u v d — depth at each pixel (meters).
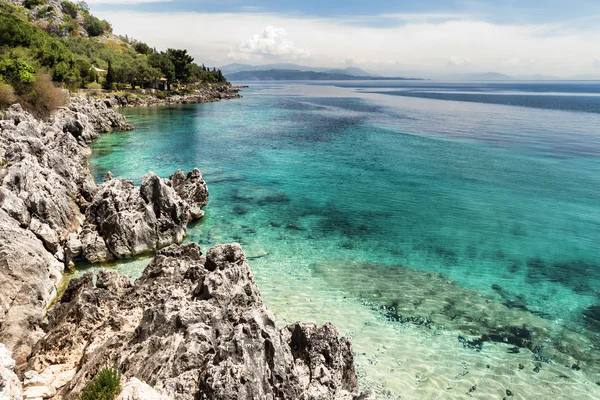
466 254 38.00
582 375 23.11
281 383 15.45
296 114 150.38
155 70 187.25
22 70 85.06
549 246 39.84
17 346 20.73
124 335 18.78
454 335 26.36
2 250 25.14
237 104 193.25
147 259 35.03
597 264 36.47
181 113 145.00
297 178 61.88
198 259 28.81
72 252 33.09
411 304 29.73
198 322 17.88
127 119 125.25
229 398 13.79
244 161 72.44
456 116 145.62
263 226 43.41
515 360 24.22
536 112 161.12
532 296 31.34
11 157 46.00
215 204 49.91
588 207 49.94
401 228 43.72
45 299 26.33
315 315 27.75
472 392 21.53
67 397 15.70
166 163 69.31
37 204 33.00
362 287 31.78
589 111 166.62
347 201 51.88
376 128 113.44
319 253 37.50
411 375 22.59
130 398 12.62
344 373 19.69
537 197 53.56
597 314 29.22
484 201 52.12
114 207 35.94
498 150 82.38
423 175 63.78
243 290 22.09
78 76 139.25
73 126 76.81
